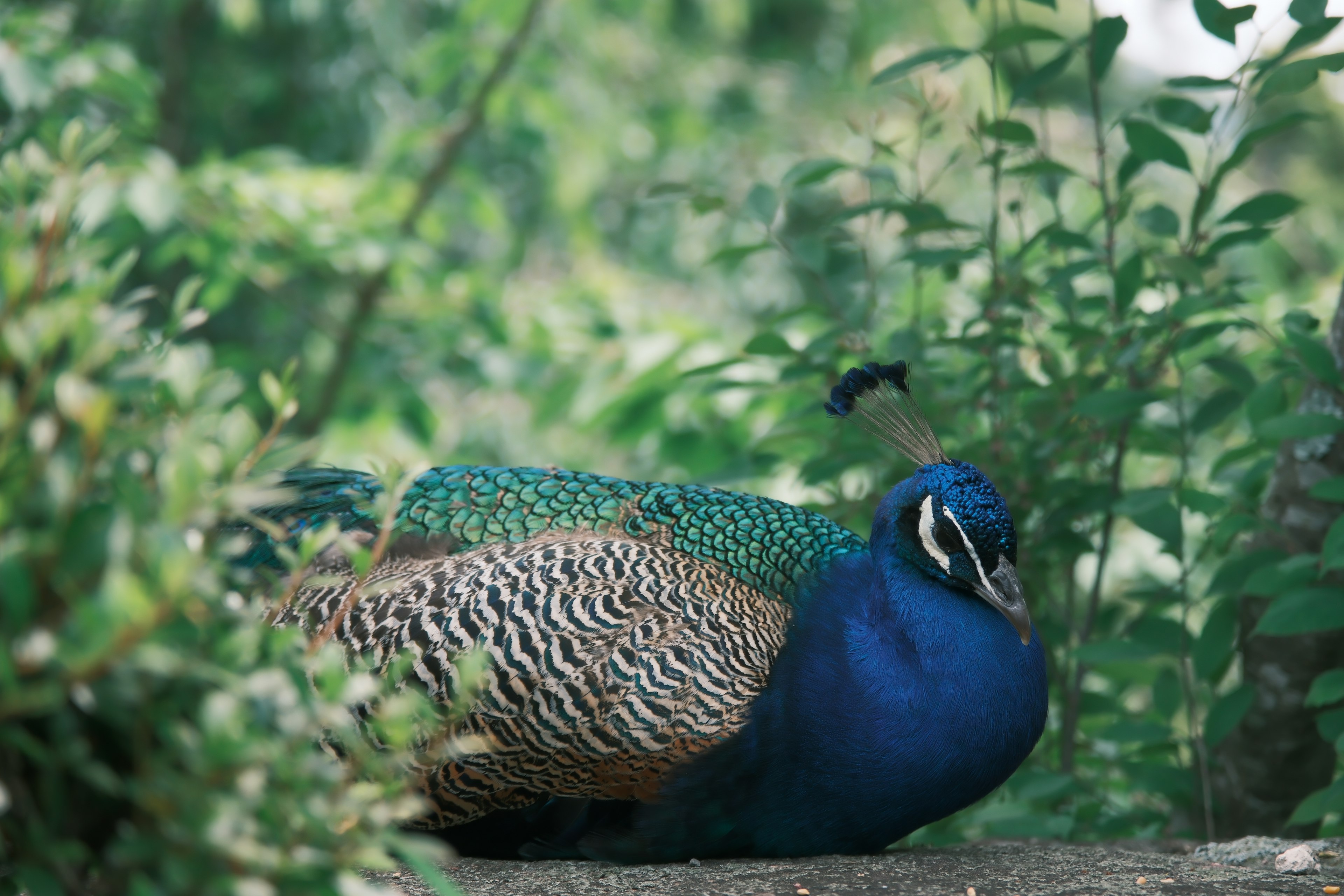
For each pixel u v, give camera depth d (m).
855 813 5.64
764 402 9.66
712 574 5.80
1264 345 8.41
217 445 2.82
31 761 2.80
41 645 2.33
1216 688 7.43
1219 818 7.28
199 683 2.65
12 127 11.38
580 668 5.38
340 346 14.56
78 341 2.55
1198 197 6.94
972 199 16.39
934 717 5.55
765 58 23.55
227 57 18.94
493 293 13.65
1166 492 6.80
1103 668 7.64
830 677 5.59
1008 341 7.59
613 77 19.41
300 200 12.62
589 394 10.47
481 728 5.37
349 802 2.77
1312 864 5.52
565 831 5.79
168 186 10.56
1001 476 7.63
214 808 2.50
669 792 5.46
